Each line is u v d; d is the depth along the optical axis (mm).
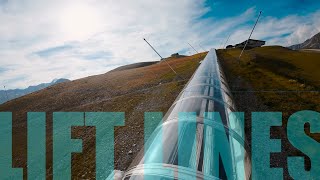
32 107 34781
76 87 43750
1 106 39938
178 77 32281
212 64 18812
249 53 60719
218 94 8453
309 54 70375
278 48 88938
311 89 21609
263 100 18219
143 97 24422
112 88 35938
